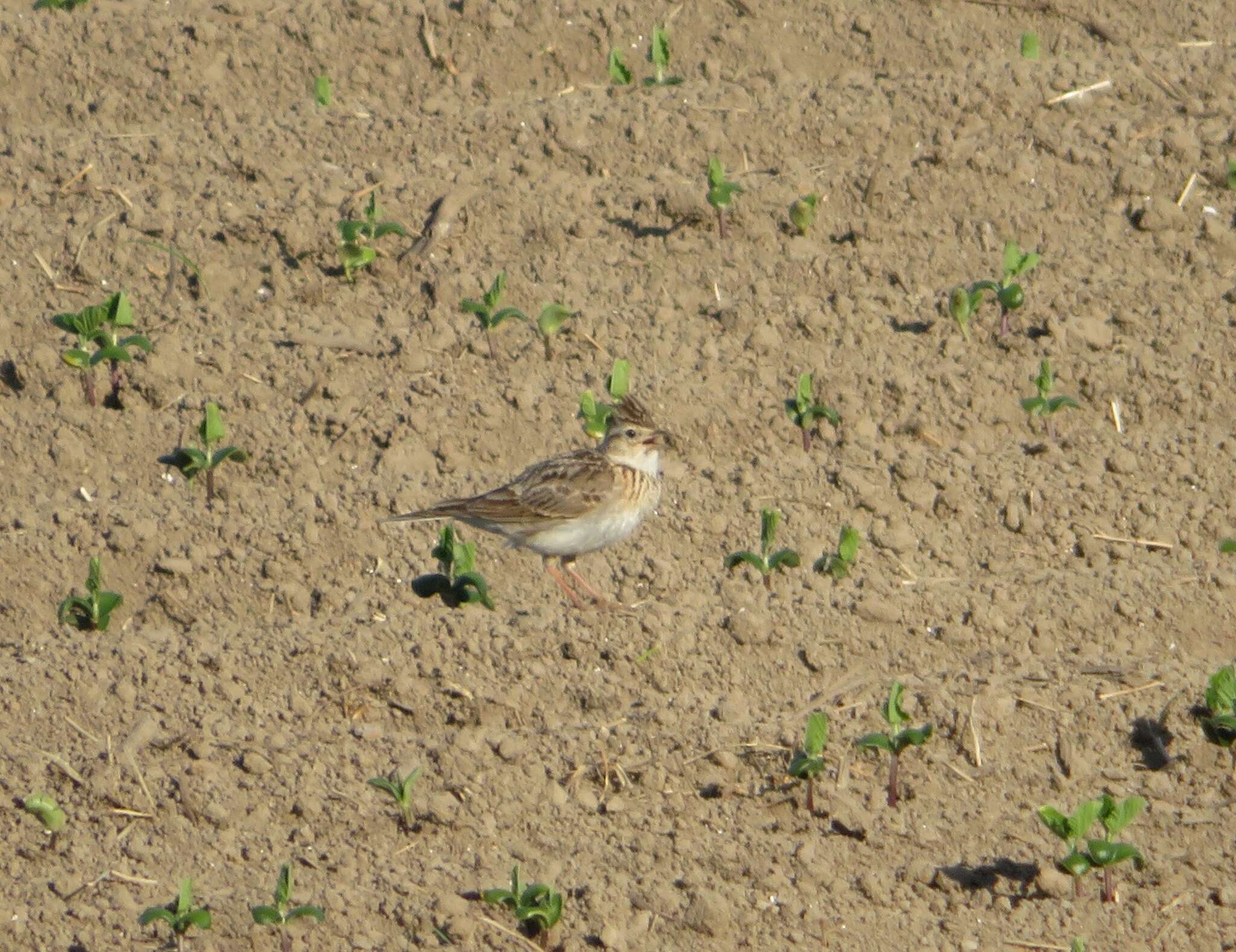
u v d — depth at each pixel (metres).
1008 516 14.45
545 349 16.44
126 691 12.60
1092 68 19.23
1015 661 12.85
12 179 18.56
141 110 19.75
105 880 11.48
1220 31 20.17
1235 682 11.88
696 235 17.72
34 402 16.14
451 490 14.85
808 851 11.36
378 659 12.81
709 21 20.17
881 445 15.19
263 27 20.05
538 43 20.12
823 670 12.84
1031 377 15.88
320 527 14.36
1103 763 12.05
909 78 19.20
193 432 15.64
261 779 12.00
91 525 14.35
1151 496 14.61
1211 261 17.30
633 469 13.81
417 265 17.42
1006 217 17.69
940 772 11.95
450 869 11.42
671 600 13.97
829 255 17.53
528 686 12.67
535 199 17.91
